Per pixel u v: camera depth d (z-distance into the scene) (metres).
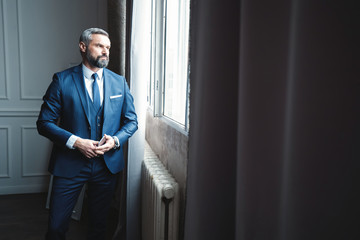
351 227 0.37
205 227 0.69
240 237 0.56
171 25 2.30
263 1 0.49
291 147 0.43
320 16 0.38
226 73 0.66
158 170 1.93
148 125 3.12
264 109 0.50
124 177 2.48
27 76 3.71
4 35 3.57
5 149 3.75
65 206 1.90
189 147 0.75
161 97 2.29
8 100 3.68
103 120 1.91
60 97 1.87
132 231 2.30
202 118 0.68
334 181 0.38
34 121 3.79
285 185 0.46
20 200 3.57
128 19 2.42
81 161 1.88
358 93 0.36
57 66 3.79
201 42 0.68
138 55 2.18
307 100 0.41
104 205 2.07
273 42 0.48
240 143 0.55
